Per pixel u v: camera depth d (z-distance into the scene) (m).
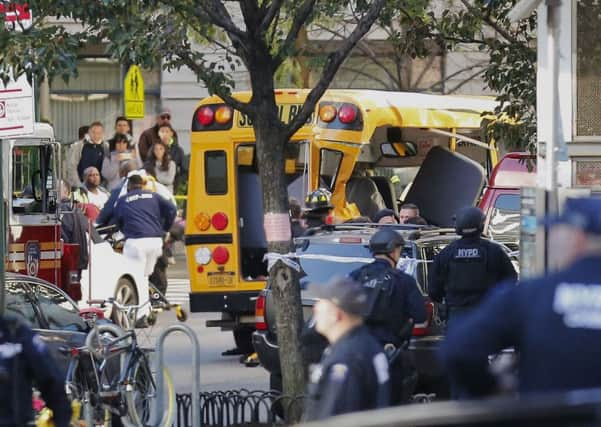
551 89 25.14
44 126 48.16
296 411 28.70
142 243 53.78
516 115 38.84
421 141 51.06
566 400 10.14
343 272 33.75
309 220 42.56
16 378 17.66
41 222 47.56
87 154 67.12
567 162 28.19
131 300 53.47
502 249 31.12
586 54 28.03
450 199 48.50
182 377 41.28
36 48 28.34
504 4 38.31
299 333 29.22
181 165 71.38
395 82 71.62
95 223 54.59
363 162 48.69
